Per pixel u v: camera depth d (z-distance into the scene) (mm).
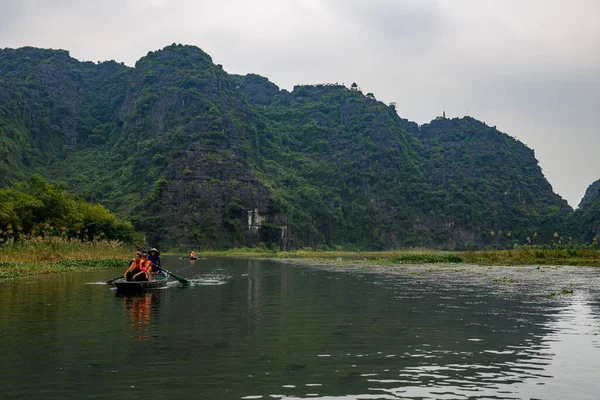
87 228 98062
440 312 20922
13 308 21359
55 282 33438
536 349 14125
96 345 14375
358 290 30375
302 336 15758
